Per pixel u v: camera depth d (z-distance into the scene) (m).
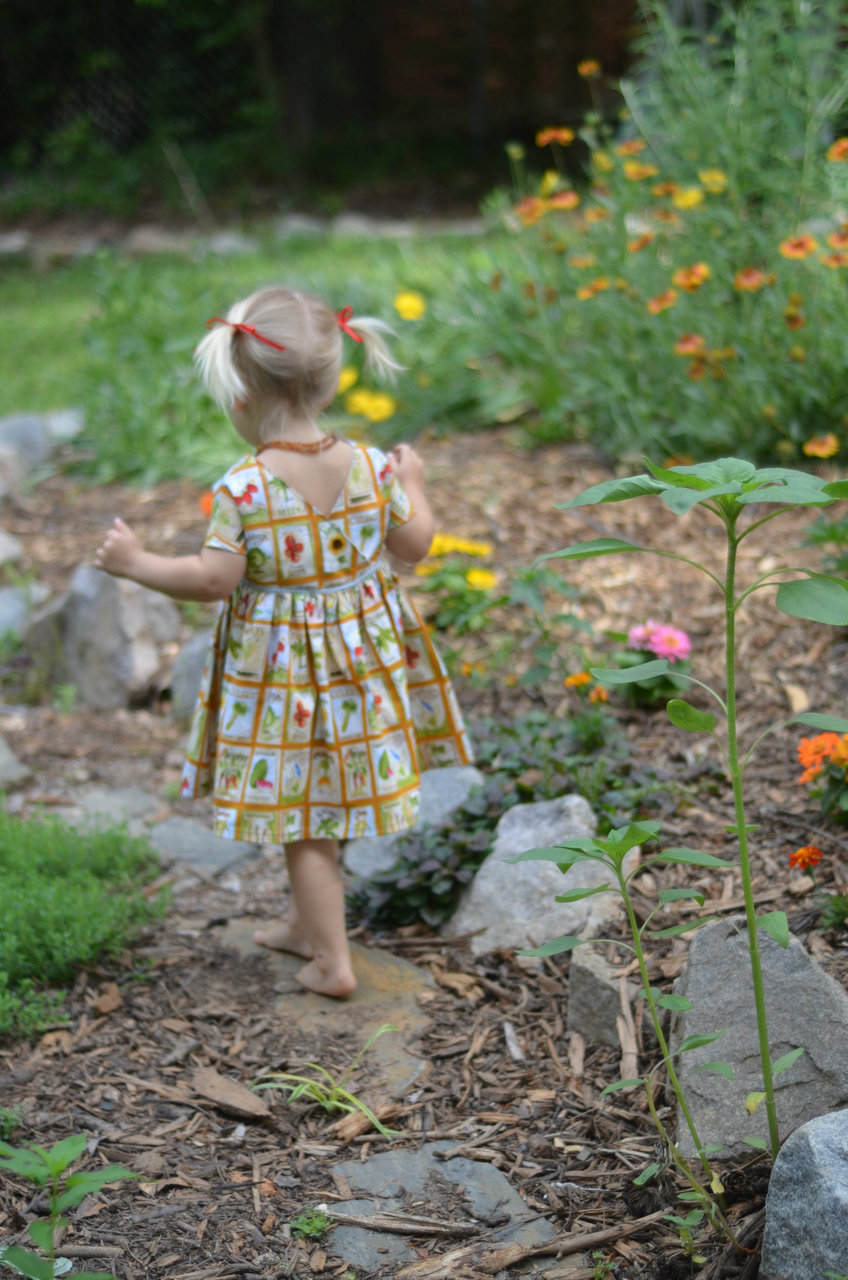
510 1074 2.43
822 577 1.57
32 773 3.75
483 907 2.87
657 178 5.54
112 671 4.27
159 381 6.27
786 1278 1.73
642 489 1.57
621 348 5.18
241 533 2.49
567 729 3.38
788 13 6.10
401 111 13.91
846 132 5.68
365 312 6.50
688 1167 1.93
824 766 2.89
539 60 13.54
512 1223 2.05
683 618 4.03
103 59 13.12
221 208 12.35
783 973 2.19
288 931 2.86
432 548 4.12
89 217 12.42
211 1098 2.37
